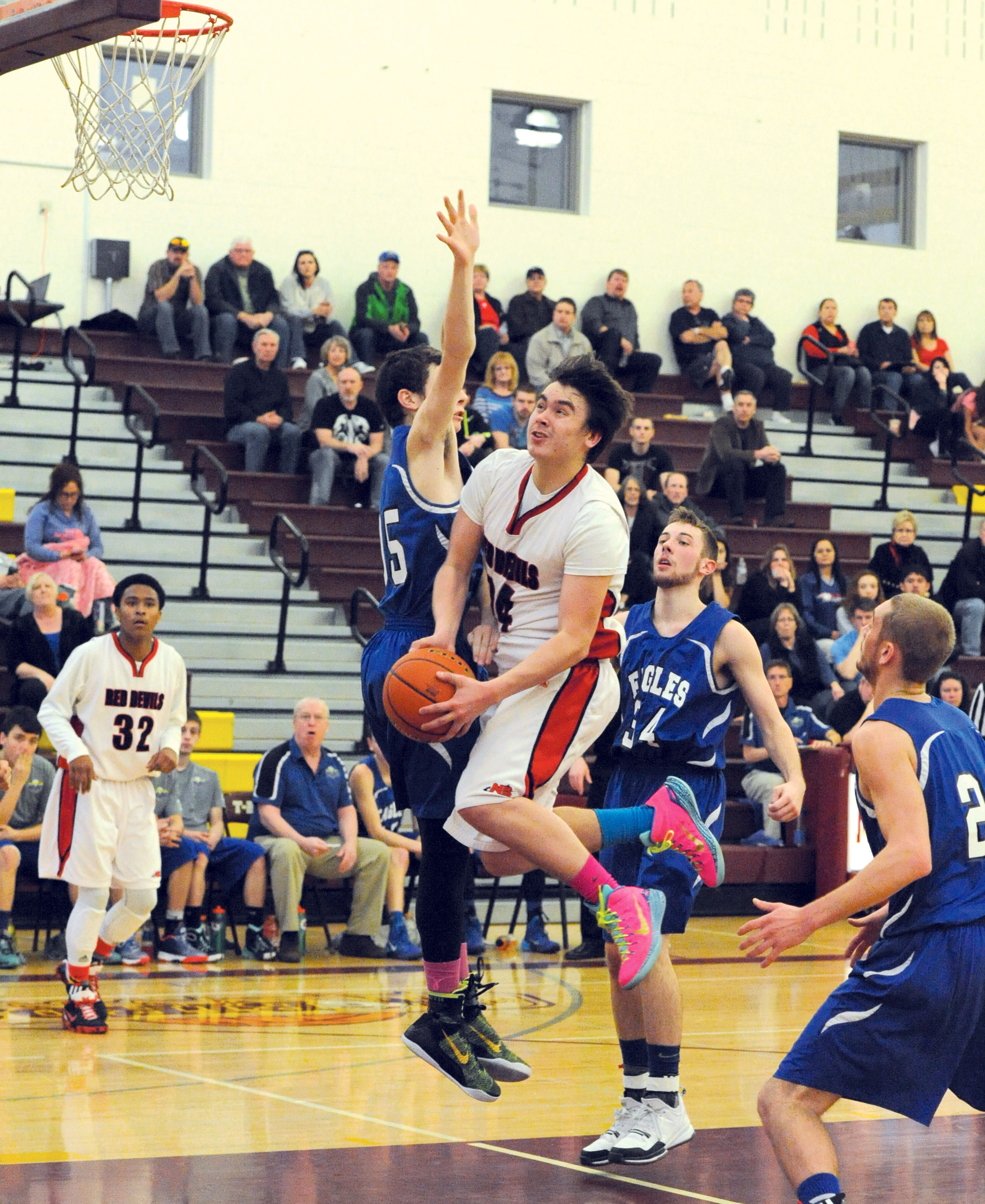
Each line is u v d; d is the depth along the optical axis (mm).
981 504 27531
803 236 28984
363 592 19234
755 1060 10219
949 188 30141
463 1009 7066
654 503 19797
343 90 25672
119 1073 9438
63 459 21250
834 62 29188
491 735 6703
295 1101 8758
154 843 11055
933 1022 5984
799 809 7680
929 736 6156
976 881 6109
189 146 24969
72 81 19531
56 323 23781
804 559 23984
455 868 7102
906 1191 7051
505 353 22641
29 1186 6766
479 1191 6863
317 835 14703
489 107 26688
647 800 8039
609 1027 11367
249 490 21734
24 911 15359
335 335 24859
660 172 27906
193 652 19078
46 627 15891
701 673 8023
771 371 27625
